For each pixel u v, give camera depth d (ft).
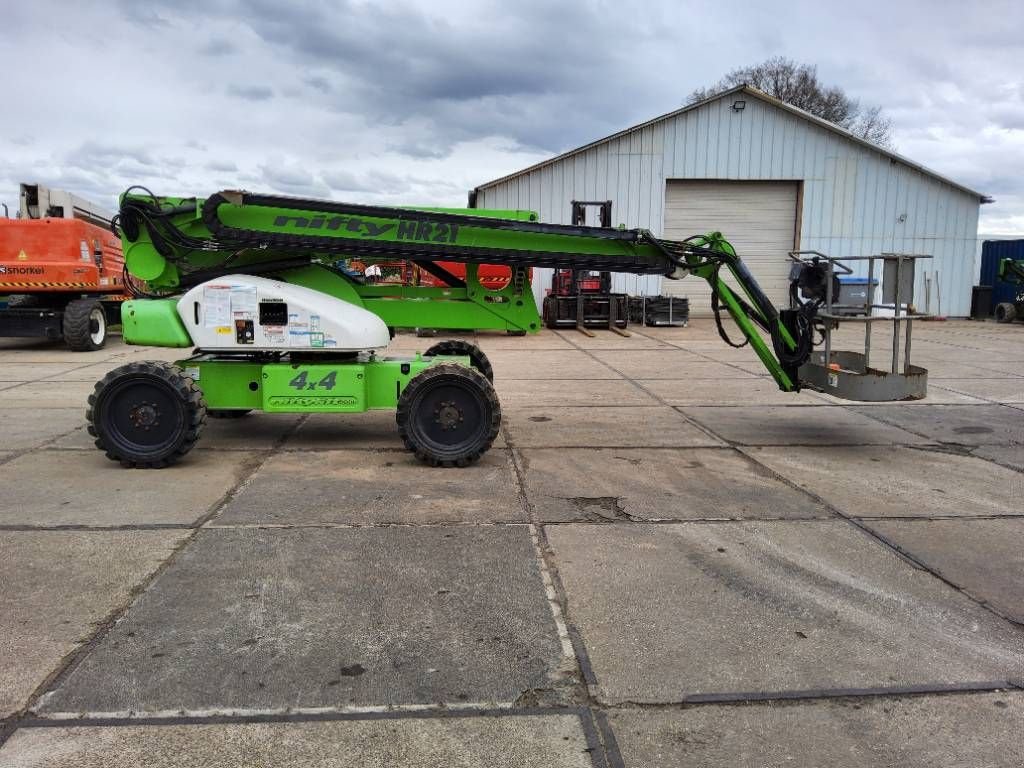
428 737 9.42
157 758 8.96
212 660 11.07
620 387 34.81
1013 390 34.32
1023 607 13.12
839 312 24.29
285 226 21.81
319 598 13.06
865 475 20.97
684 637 11.93
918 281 78.18
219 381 21.85
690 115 74.74
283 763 8.91
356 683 10.54
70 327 46.47
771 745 9.37
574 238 23.38
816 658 11.37
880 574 14.39
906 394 22.54
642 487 19.63
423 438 21.09
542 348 50.21
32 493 18.58
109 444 20.62
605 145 74.74
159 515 17.06
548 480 20.12
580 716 9.89
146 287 23.04
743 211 77.46
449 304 24.13
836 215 76.74
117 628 11.96
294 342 21.12
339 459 21.99
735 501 18.61
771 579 14.11
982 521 17.33
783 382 24.95
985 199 76.79
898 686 10.66
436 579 13.87
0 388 33.83
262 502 18.02
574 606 12.90
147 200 21.71
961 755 9.22
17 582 13.56
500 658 11.23
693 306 77.66
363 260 25.05
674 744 9.36
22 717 9.70
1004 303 74.79
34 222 46.16
